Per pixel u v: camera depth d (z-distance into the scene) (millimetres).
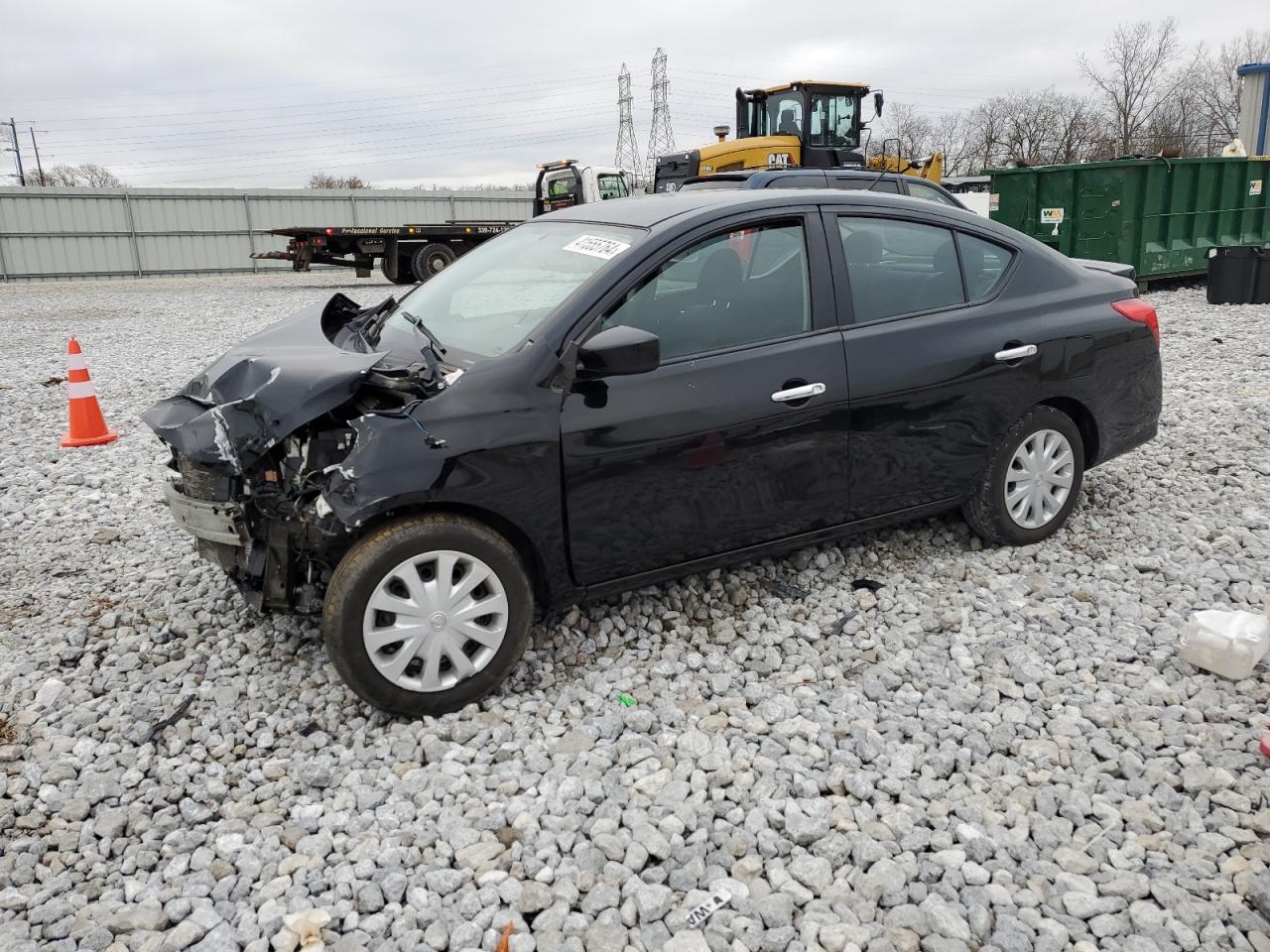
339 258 23219
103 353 12547
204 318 16938
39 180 67375
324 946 2451
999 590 4312
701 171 15594
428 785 3082
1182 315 12344
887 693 3549
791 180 10117
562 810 2918
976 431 4383
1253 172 15281
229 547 3580
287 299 20609
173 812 3014
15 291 25812
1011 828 2816
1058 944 2400
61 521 5680
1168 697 3449
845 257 4133
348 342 4102
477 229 23047
